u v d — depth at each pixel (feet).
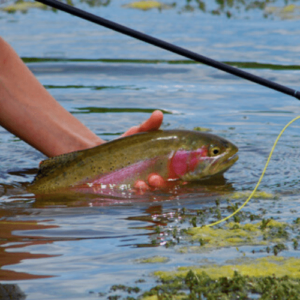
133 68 61.26
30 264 21.75
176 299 19.07
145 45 72.59
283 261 21.81
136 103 49.75
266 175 33.99
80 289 19.77
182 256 22.38
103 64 62.44
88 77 57.72
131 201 29.94
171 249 23.09
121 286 19.99
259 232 24.82
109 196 30.94
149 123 33.83
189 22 85.05
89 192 31.76
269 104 49.90
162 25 82.64
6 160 37.73
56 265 21.65
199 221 26.43
